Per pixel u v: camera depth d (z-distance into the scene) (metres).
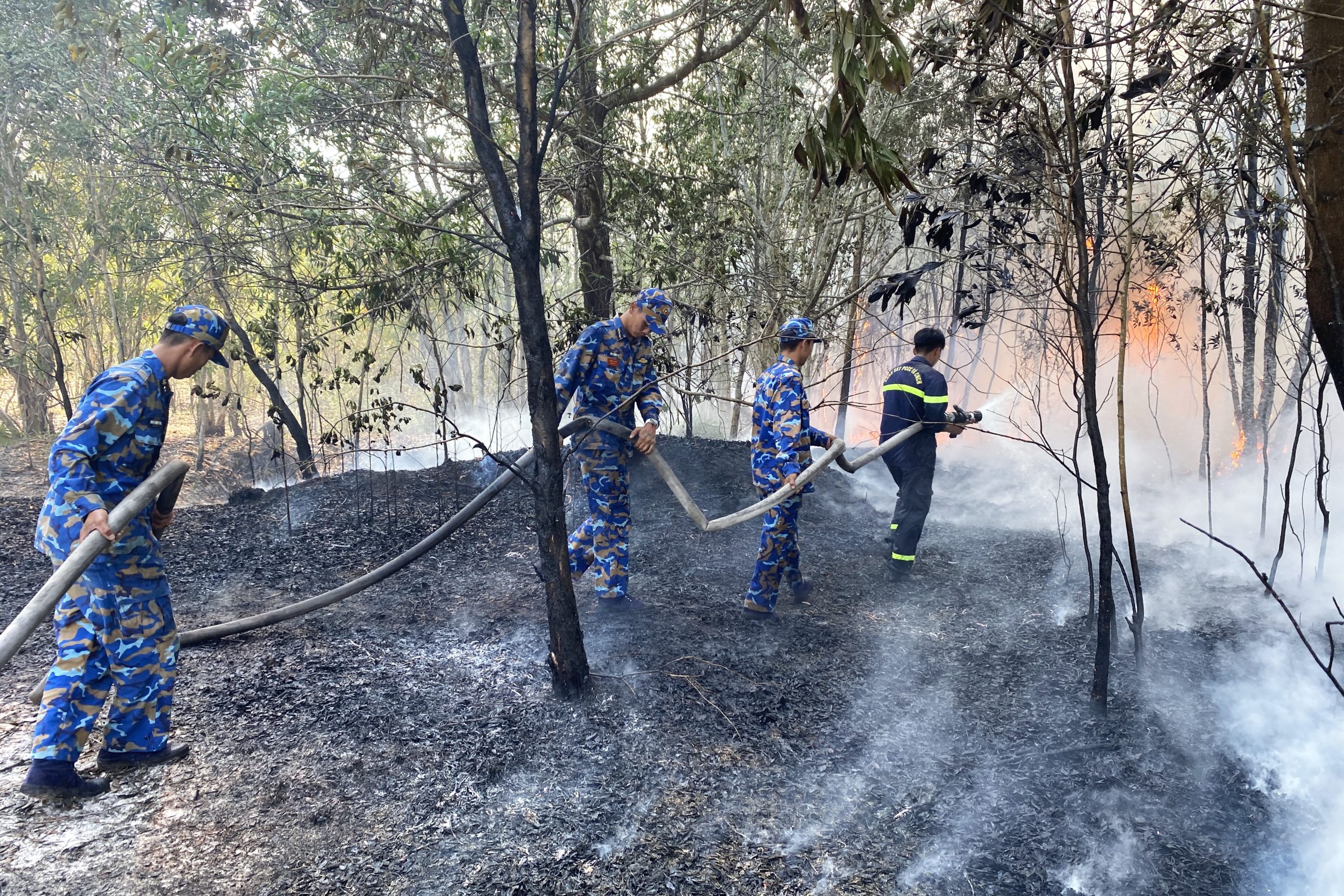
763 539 4.41
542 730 3.11
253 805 2.59
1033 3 3.03
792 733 3.21
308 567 5.10
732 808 2.71
